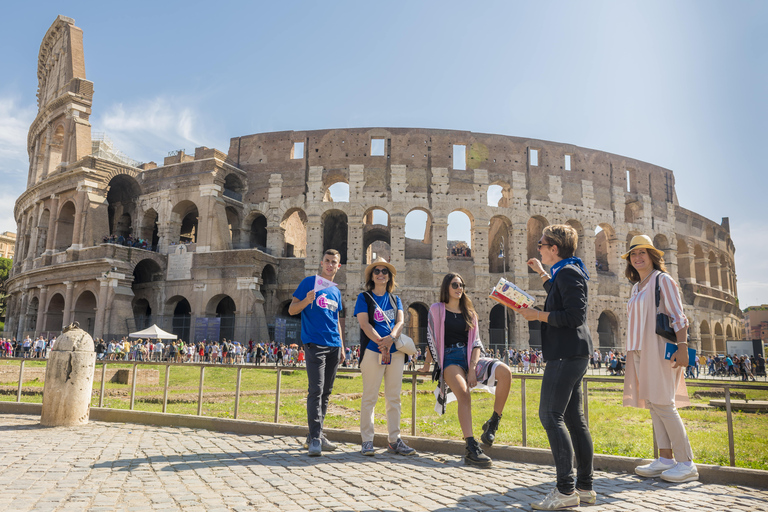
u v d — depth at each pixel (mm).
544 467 7266
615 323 51906
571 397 5770
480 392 21719
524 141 51844
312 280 8781
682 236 58406
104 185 50406
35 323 54062
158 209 51344
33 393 16938
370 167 49938
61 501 5145
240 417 12859
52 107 57812
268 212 50719
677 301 6590
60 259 49906
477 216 49375
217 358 39906
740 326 72500
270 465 7039
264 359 40625
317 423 7953
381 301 8422
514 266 49250
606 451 8828
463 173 50062
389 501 5402
